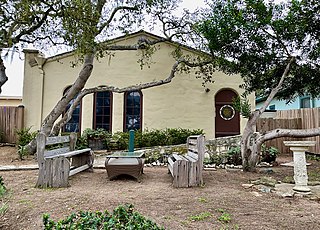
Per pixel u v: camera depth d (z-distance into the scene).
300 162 5.06
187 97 13.09
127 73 13.14
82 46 7.82
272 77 8.44
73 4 7.31
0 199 4.27
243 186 5.52
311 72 7.86
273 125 11.84
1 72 10.12
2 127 12.60
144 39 11.92
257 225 3.33
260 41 7.72
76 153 6.08
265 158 8.76
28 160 9.34
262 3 7.38
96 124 13.03
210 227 3.24
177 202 4.24
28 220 3.45
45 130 10.08
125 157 6.05
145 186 5.48
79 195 4.59
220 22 7.87
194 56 12.94
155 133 11.90
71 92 10.45
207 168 7.90
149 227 2.54
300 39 7.49
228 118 13.12
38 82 12.78
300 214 3.77
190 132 12.05
